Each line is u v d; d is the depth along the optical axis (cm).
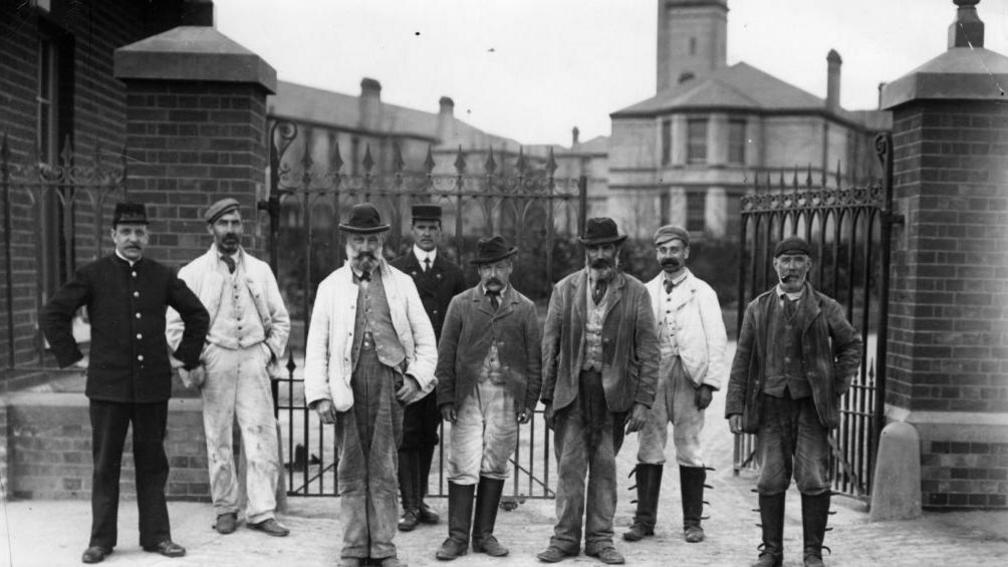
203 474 677
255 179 691
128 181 676
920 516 671
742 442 902
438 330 679
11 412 676
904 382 694
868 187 725
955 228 677
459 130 4772
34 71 790
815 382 543
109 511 542
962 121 675
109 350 541
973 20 692
